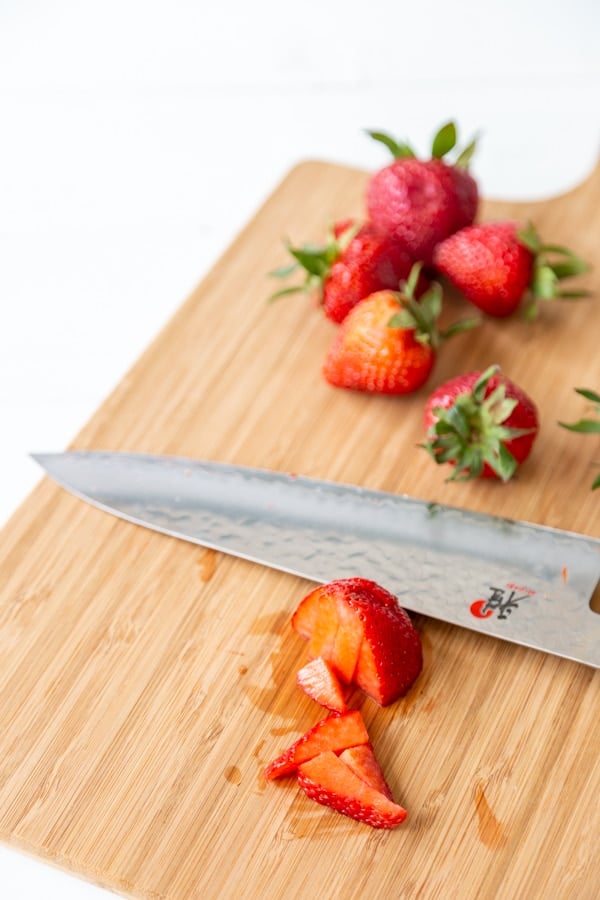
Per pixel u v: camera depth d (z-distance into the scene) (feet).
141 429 2.35
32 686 2.12
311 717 2.08
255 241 2.55
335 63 3.13
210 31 3.21
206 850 2.00
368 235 2.40
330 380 2.36
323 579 2.15
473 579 2.14
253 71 3.13
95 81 3.13
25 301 2.79
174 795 2.03
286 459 2.31
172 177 2.97
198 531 2.21
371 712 2.08
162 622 2.16
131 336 2.74
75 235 2.89
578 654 2.06
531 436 2.25
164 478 2.27
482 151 2.95
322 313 2.46
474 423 2.21
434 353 2.34
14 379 2.68
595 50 3.11
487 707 2.08
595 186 2.60
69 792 2.04
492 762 2.04
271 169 2.98
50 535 2.24
